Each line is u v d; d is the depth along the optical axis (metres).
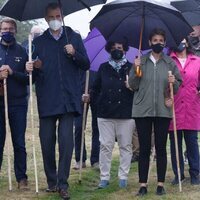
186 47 10.81
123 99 10.57
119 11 10.31
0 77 9.88
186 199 9.57
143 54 10.95
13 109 10.19
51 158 10.12
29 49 9.78
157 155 9.83
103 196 10.01
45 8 10.02
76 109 9.80
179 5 11.17
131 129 10.69
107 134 10.72
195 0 11.61
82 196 10.09
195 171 10.66
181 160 10.82
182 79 10.10
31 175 11.80
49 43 9.94
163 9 9.45
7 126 9.94
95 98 12.09
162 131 9.68
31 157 14.06
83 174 12.03
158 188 9.88
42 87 9.85
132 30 10.38
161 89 9.62
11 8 9.89
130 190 10.43
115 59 10.61
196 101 10.59
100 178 11.13
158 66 9.71
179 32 9.94
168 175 11.69
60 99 9.72
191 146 10.66
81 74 12.38
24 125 10.38
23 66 10.33
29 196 9.94
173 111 9.80
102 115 10.66
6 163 13.09
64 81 9.79
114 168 12.98
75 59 9.77
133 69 9.66
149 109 9.57
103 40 11.47
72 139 9.84
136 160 13.59
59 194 9.92
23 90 10.28
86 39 11.62
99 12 9.91
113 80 10.56
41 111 9.82
